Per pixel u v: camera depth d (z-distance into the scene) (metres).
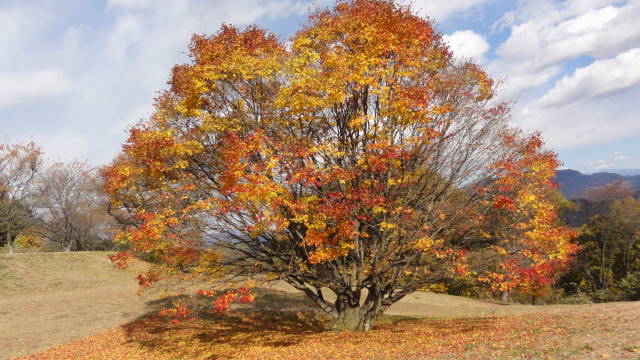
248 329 18.03
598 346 9.41
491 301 32.16
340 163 12.94
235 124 13.16
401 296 15.84
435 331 14.70
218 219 12.66
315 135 13.38
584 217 49.06
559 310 19.77
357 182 12.73
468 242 14.11
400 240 13.21
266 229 11.97
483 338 12.06
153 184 13.41
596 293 35.69
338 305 16.78
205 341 16.05
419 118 11.90
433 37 13.53
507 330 13.17
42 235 42.00
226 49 13.51
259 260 14.04
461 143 13.56
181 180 13.25
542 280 13.19
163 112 14.11
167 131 12.93
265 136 11.90
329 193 11.85
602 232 41.78
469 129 13.49
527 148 13.16
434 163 13.48
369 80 11.61
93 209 39.59
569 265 34.16
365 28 12.48
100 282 29.44
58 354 15.11
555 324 13.26
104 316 20.83
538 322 14.48
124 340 16.72
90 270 31.42
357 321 15.67
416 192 13.89
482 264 13.08
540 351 9.57
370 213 12.62
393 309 25.62
